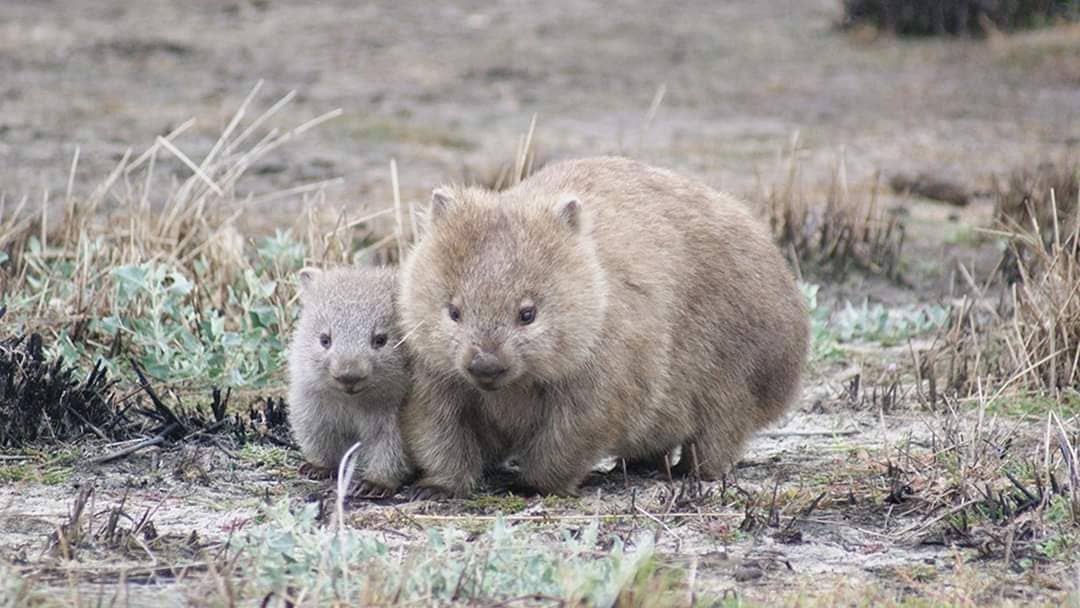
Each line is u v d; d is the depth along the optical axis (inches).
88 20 1280.8
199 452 439.5
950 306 611.8
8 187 781.9
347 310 415.2
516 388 405.1
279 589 313.0
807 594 336.2
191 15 1323.8
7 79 1059.9
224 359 506.3
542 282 394.6
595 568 325.4
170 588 328.8
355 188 819.4
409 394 414.6
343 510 384.2
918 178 864.3
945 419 477.4
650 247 423.2
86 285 540.7
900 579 348.8
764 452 467.5
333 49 1221.7
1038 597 337.4
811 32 1368.1
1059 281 541.6
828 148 962.7
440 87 1109.1
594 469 450.0
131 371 512.4
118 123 948.6
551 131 981.8
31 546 358.6
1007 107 1095.0
